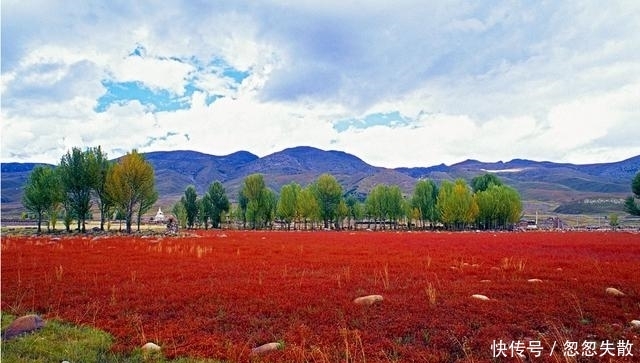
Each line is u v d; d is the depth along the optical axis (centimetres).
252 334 1123
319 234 6397
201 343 1027
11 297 1475
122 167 6269
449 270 2211
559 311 1301
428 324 1183
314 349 975
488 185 10625
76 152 6500
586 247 3722
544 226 12194
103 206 6888
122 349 994
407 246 3834
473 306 1361
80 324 1193
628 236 5744
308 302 1455
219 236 5509
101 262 2470
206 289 1659
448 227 10006
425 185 10700
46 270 2122
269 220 10112
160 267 2286
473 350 999
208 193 10075
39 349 956
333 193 10162
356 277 1978
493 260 2691
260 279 1855
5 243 3759
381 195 10388
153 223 12462
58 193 6388
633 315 1258
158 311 1346
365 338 1073
